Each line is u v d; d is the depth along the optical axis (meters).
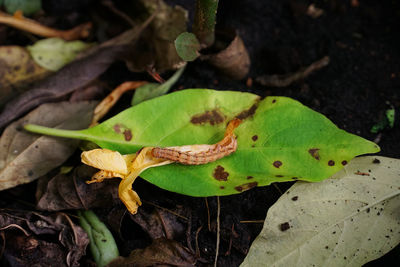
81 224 0.43
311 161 0.42
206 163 0.43
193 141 0.43
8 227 0.43
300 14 0.49
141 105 0.44
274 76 0.47
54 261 0.42
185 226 0.43
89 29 0.49
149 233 0.43
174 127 0.43
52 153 0.44
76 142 0.44
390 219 0.42
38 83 0.46
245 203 0.44
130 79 0.47
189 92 0.44
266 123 0.43
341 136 0.42
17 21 0.47
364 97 0.47
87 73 0.46
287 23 0.49
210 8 0.43
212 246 0.43
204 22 0.44
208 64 0.47
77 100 0.46
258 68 0.48
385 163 0.43
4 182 0.44
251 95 0.44
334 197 0.43
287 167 0.42
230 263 0.43
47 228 0.43
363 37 0.49
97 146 0.44
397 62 0.48
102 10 0.49
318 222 0.42
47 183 0.44
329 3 0.49
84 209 0.44
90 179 0.44
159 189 0.44
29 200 0.45
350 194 0.43
